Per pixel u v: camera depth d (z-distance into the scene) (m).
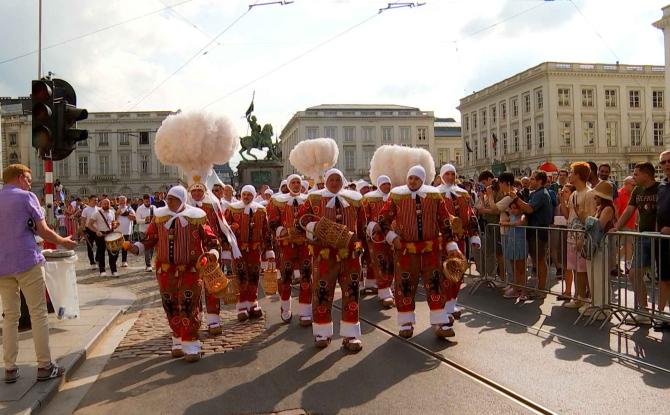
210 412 4.79
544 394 4.89
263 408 4.82
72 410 4.96
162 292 6.43
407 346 6.57
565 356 5.96
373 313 8.59
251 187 8.49
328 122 87.69
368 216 9.34
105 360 6.46
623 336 6.69
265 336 7.36
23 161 66.44
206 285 6.18
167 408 4.93
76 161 72.38
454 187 8.23
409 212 6.81
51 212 8.46
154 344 7.09
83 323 7.85
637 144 60.12
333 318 8.41
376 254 9.07
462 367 5.67
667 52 45.38
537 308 8.41
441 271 6.86
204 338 7.33
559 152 58.47
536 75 59.72
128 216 15.54
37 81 8.02
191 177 8.44
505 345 6.45
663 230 6.91
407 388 5.17
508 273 9.49
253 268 8.47
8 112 66.69
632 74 59.62
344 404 4.84
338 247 6.46
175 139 8.19
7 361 5.37
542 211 9.26
